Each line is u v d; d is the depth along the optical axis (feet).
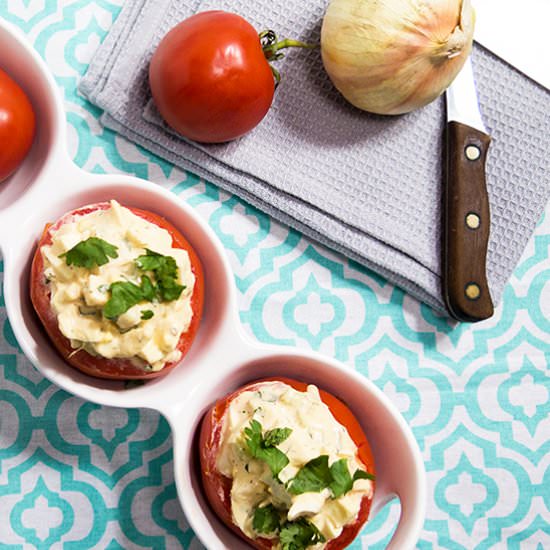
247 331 2.65
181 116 2.48
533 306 2.73
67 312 2.27
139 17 2.57
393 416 2.39
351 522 2.31
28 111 2.38
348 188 2.64
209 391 2.41
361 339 2.68
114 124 2.60
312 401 2.34
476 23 2.66
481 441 2.71
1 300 2.58
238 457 2.28
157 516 2.61
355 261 2.69
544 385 2.72
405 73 2.48
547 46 2.68
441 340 2.71
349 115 2.64
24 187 2.45
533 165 2.70
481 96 2.68
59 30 2.61
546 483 2.71
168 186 2.63
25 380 2.59
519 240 2.70
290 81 2.63
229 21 2.45
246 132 2.54
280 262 2.67
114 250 2.26
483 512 2.70
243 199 2.64
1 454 2.58
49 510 2.59
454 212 2.63
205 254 2.43
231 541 2.40
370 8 2.44
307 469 2.25
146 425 2.62
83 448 2.60
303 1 2.63
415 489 2.36
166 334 2.28
